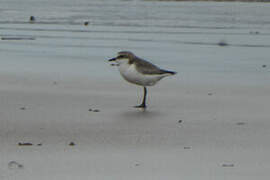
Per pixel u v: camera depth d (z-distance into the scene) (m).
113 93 16.27
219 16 41.41
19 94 15.82
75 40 28.08
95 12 43.00
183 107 14.63
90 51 24.53
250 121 13.20
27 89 16.53
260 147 11.09
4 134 11.88
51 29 32.41
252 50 25.50
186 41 28.11
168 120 13.25
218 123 12.99
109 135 11.90
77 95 15.87
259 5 52.44
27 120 13.05
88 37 29.20
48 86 17.03
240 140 11.58
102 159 10.26
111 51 24.58
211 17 40.56
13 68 19.97
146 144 11.27
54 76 18.64
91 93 16.17
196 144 11.27
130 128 12.48
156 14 42.03
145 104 14.93
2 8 44.78
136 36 29.81
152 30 32.44
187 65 21.27
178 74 19.36
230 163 10.09
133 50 24.94
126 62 14.41
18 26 33.47
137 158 10.34
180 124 12.88
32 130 12.22
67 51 24.47
